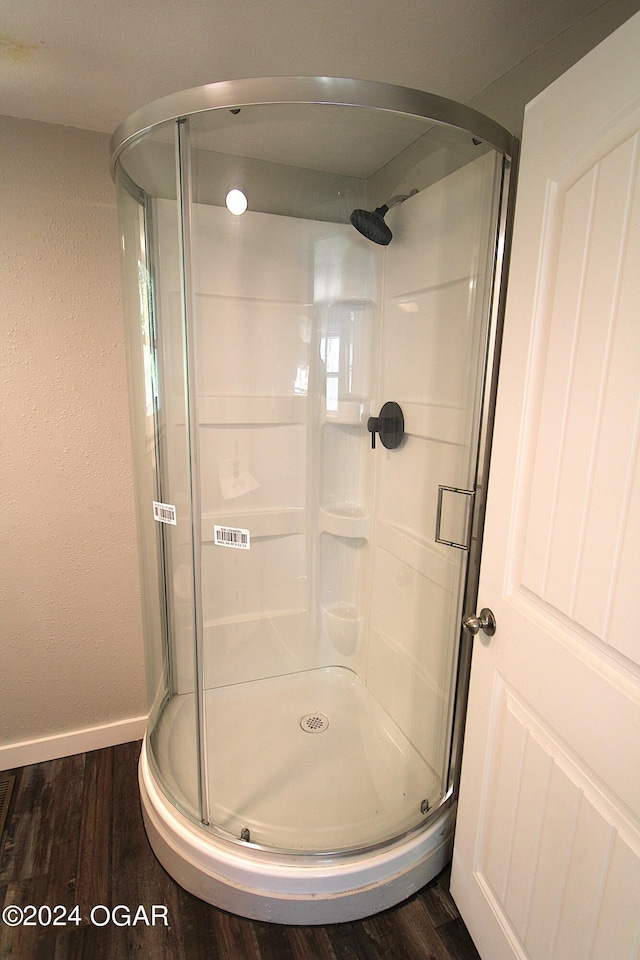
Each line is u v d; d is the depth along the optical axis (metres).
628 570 0.75
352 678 1.99
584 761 0.86
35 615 1.72
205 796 1.44
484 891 1.19
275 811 1.44
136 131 1.18
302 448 1.82
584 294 0.82
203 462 1.66
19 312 1.52
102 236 1.56
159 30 1.09
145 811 1.51
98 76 1.26
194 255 1.44
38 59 1.19
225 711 1.81
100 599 1.79
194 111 1.10
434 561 1.47
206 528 1.71
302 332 1.71
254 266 1.57
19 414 1.58
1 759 1.77
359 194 1.52
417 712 1.59
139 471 1.56
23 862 1.45
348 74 1.26
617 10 0.96
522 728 1.03
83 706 1.85
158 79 1.28
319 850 1.30
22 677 1.75
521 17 1.05
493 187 1.14
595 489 0.81
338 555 1.97
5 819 1.58
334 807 1.46
